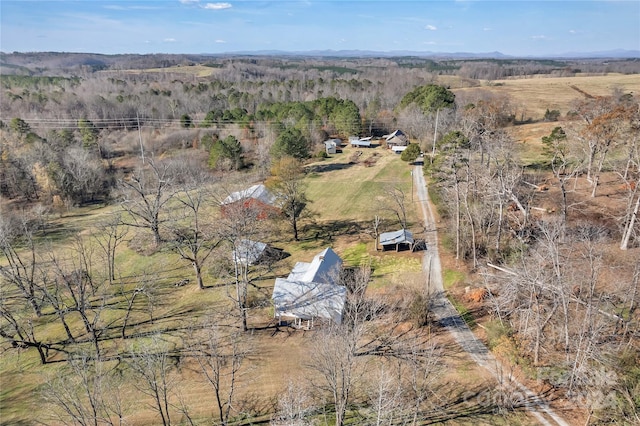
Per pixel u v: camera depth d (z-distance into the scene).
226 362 36.34
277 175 75.00
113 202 82.44
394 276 48.38
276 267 52.91
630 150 54.78
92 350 39.22
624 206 53.44
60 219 75.38
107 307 46.28
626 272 38.00
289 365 35.78
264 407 31.67
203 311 44.56
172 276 53.12
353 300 37.09
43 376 36.31
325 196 77.44
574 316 33.97
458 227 49.88
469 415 29.31
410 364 33.09
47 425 30.89
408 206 69.00
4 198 81.56
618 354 30.11
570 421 27.95
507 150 58.22
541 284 30.36
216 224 56.50
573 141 68.19
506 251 47.34
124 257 59.28
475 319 39.41
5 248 47.84
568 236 40.91
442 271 48.56
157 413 31.67
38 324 44.56
